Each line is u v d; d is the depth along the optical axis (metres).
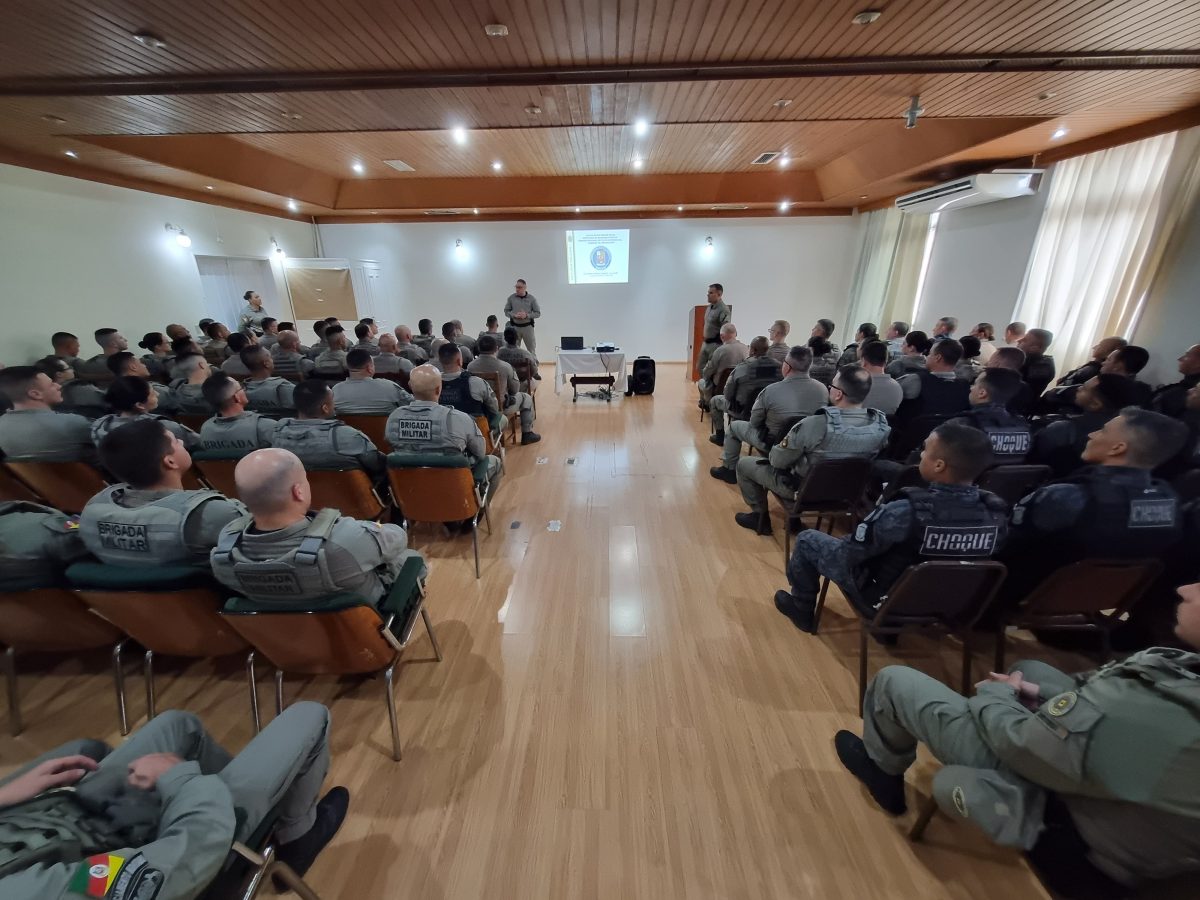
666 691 1.79
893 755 1.31
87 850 0.80
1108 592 1.51
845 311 8.59
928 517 1.44
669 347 8.90
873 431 2.20
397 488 2.26
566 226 8.34
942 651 1.97
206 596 1.33
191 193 6.08
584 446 4.51
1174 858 0.78
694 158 6.00
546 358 8.98
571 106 3.46
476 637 2.08
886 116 3.77
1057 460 2.30
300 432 2.21
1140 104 3.42
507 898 1.18
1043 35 2.45
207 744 1.13
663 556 2.68
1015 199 5.17
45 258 4.46
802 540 2.01
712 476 3.78
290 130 3.87
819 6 2.17
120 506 1.42
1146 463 1.43
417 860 1.26
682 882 1.21
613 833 1.32
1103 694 0.81
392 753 1.55
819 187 7.20
